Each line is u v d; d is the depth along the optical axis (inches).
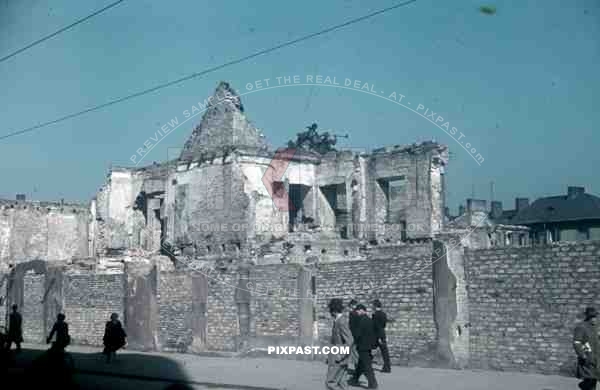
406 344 800.3
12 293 1402.6
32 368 716.7
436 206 1593.3
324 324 896.3
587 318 529.3
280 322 940.0
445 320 757.9
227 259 1403.8
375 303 759.1
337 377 637.9
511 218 2422.5
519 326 709.3
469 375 695.1
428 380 672.4
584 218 2247.8
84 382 776.9
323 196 1700.3
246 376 769.6
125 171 1804.9
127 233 1775.3
